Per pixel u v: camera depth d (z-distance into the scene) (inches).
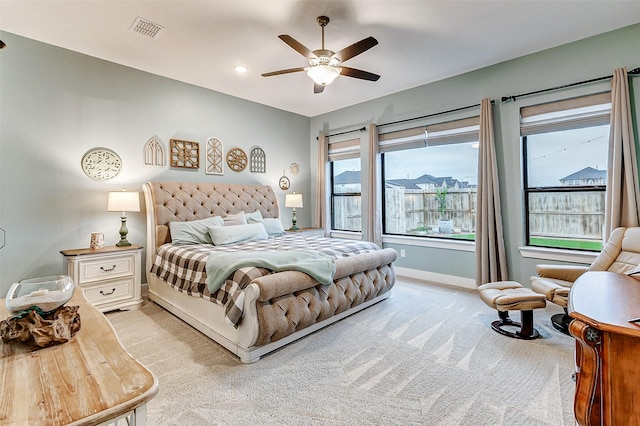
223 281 91.2
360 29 111.2
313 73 103.1
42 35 115.0
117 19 104.4
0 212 112.3
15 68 114.8
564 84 123.5
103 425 31.5
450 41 120.7
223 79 157.6
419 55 132.3
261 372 79.9
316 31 112.0
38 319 45.9
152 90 149.9
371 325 109.3
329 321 109.0
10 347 44.1
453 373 78.5
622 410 34.7
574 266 112.2
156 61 136.5
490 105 139.9
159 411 64.9
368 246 132.4
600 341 36.3
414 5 97.5
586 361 37.9
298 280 92.0
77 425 28.8
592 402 36.4
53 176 123.0
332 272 103.1
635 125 109.0
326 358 86.8
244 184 187.8
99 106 133.9
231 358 87.1
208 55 130.5
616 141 109.0
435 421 61.5
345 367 82.1
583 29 112.7
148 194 143.1
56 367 38.9
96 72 133.0
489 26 110.2
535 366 81.1
